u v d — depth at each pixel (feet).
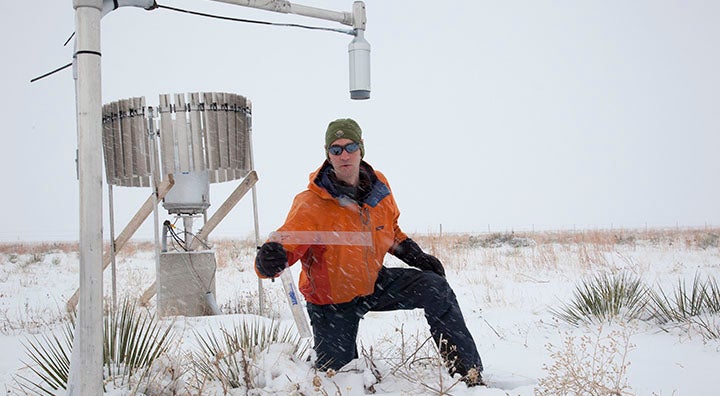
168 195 27.63
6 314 28.71
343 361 12.64
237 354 12.69
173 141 26.81
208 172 28.48
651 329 20.06
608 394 11.46
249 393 11.00
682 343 17.49
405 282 12.69
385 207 12.69
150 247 115.85
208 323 23.36
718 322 19.24
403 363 12.32
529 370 14.39
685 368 14.52
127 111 27.07
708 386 12.84
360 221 12.27
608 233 106.93
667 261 49.83
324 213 12.07
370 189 12.46
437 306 12.23
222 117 27.35
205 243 29.07
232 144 27.63
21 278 51.29
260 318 24.58
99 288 9.31
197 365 12.89
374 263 12.52
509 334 21.63
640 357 15.90
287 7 16.58
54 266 66.85
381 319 25.68
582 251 57.06
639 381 13.33
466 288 37.40
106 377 12.34
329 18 17.42
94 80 9.52
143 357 13.32
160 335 20.16
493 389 11.02
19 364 17.28
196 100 27.02
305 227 11.87
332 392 11.15
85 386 9.14
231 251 69.72
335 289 12.51
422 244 65.77
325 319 12.82
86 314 9.23
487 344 19.89
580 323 22.16
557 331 21.17
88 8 9.59
